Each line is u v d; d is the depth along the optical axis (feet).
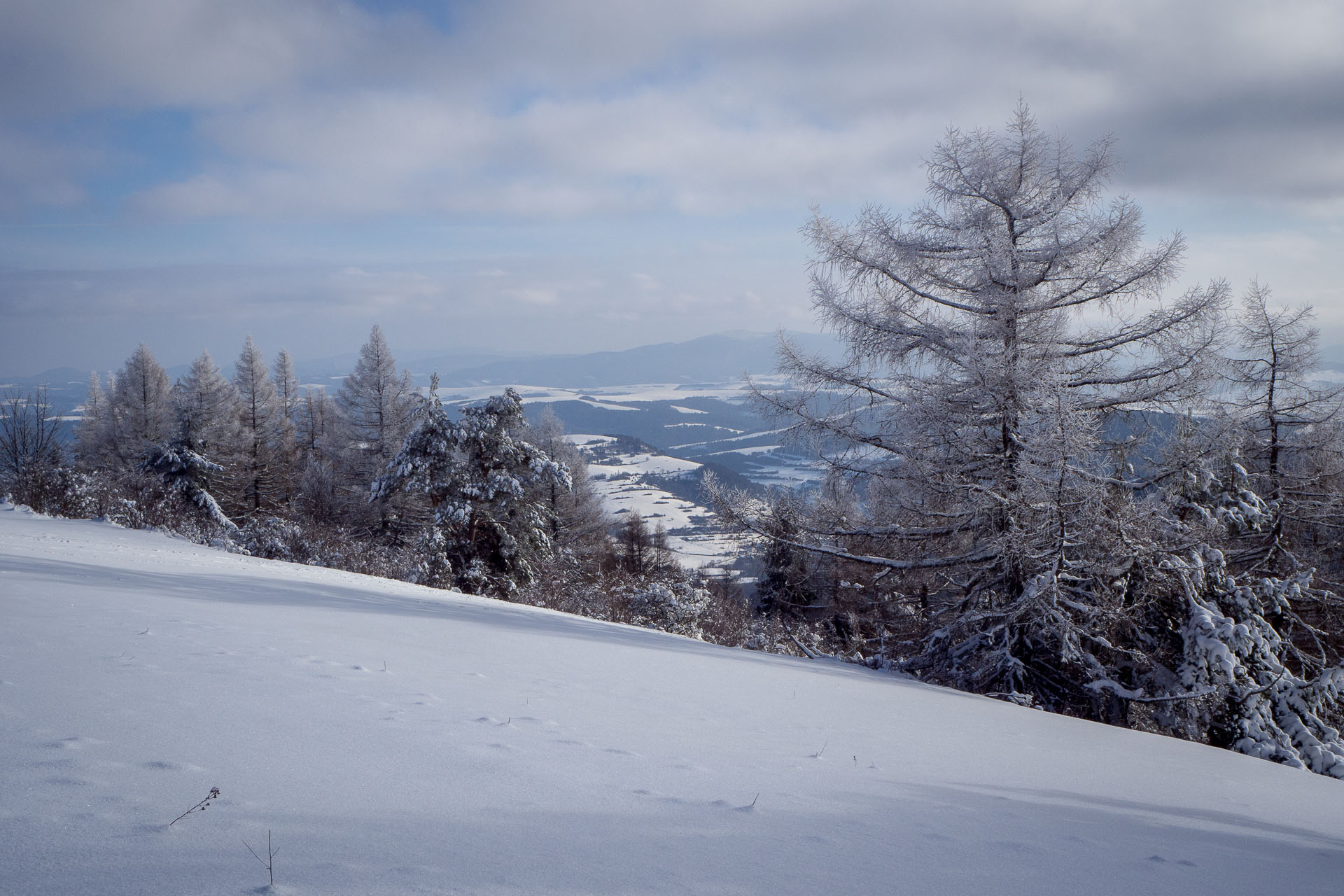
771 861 7.19
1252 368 49.29
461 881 5.56
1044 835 10.03
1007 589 37.24
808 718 16.81
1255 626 34.86
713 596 90.84
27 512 55.31
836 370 41.27
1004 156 38.40
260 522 107.24
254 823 6.12
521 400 90.12
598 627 32.68
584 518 128.47
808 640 55.72
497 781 8.35
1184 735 34.09
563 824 7.32
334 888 5.11
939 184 39.40
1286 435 49.06
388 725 9.94
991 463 38.37
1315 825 14.38
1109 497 33.83
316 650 14.74
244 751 7.98
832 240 40.11
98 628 13.61
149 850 5.33
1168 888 8.54
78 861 4.99
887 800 10.60
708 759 11.26
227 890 4.84
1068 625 33.04
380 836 6.24
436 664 15.39
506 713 11.86
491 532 85.46
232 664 12.18
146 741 7.76
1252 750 30.19
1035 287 37.65
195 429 113.70
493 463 87.45
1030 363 35.68
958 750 16.01
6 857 4.88
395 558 75.51
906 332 39.22
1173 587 34.78
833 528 41.52
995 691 35.29
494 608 35.32
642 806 8.38
